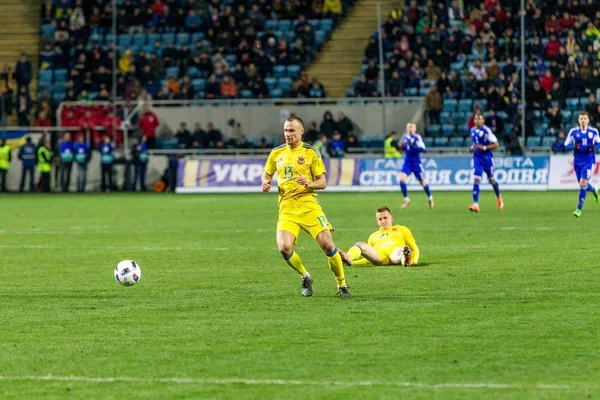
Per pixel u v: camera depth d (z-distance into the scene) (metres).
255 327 22.92
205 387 17.52
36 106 93.81
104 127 90.31
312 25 98.62
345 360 19.39
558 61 83.31
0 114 94.88
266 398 16.75
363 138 86.94
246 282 30.55
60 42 98.00
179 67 94.75
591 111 81.19
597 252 36.16
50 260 37.03
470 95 86.50
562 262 33.53
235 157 85.50
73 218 57.72
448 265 33.53
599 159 77.12
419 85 88.69
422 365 18.88
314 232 26.83
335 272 27.14
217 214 59.59
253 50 94.44
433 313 24.34
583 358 19.23
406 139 59.72
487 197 72.38
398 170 81.62
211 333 22.33
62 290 29.31
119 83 92.81
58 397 17.05
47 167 89.19
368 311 24.81
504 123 84.31
